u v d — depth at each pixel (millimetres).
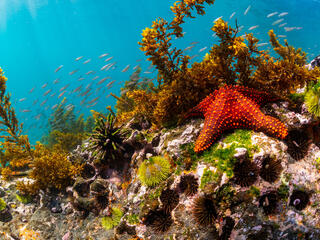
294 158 669
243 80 820
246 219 624
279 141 649
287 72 739
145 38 887
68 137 1837
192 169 683
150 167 734
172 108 851
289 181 628
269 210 625
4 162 1456
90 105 2502
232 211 624
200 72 826
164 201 692
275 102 734
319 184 644
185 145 731
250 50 826
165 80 959
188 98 813
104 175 970
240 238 627
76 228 928
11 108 1323
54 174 1036
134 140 896
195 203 635
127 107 1634
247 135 660
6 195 1129
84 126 2570
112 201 896
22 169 1354
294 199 630
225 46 820
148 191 734
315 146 687
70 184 1035
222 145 665
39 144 1421
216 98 706
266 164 627
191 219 644
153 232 690
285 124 691
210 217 622
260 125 635
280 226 624
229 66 839
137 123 986
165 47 910
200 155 693
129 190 844
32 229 970
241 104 655
